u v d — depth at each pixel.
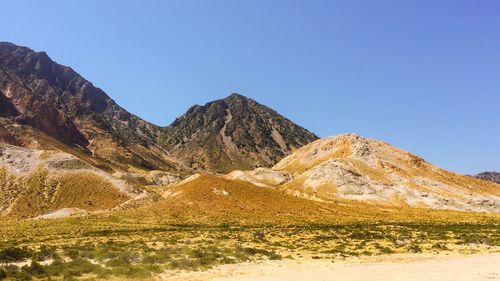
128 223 96.38
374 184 177.75
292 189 186.25
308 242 60.50
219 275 35.16
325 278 33.41
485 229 84.75
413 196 166.62
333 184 178.88
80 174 158.50
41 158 166.88
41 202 141.25
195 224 94.88
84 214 117.88
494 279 31.14
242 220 101.06
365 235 70.06
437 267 38.00
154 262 40.38
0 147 169.12
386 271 36.22
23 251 44.56
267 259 43.62
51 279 32.53
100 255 42.69
